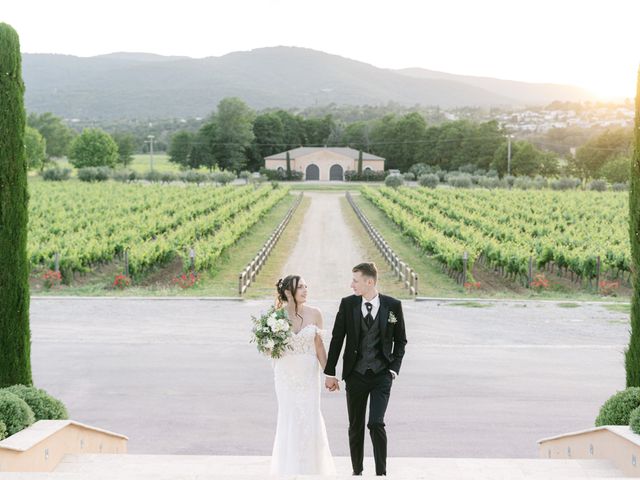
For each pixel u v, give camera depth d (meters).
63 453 7.15
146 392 12.48
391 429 10.55
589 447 7.47
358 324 6.66
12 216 7.85
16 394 7.29
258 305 22.19
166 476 4.68
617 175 104.38
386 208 54.72
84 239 32.09
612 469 6.61
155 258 30.17
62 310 20.67
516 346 16.52
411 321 19.62
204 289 26.12
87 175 91.88
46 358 14.90
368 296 6.74
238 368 14.20
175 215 45.41
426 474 5.34
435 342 16.88
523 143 125.00
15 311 7.88
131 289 26.47
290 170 113.38
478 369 14.27
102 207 52.00
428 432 10.43
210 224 41.59
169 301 22.66
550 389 12.84
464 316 20.47
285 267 32.72
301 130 162.75
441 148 139.50
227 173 98.44
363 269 6.69
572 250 31.03
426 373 13.92
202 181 96.94
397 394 12.43
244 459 7.62
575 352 15.91
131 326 18.44
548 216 48.44
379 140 150.88
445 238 32.88
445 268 31.22
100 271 31.84
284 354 6.79
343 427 10.69
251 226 46.44
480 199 62.53
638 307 7.60
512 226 42.69
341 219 55.69
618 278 30.97
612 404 7.22
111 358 14.95
